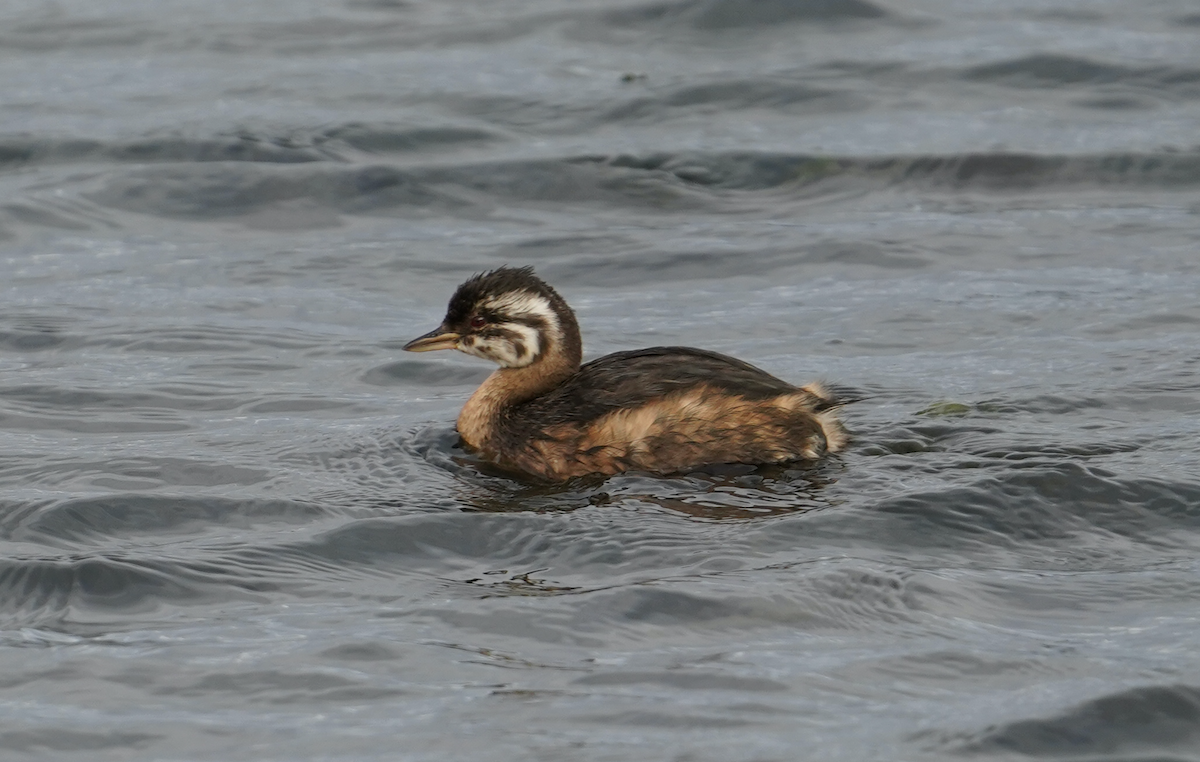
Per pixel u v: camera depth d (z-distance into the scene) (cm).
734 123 2452
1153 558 1162
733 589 1109
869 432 1422
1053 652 1021
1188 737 928
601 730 938
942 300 1867
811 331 1788
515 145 2369
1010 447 1366
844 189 2242
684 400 1345
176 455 1399
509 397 1430
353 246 2077
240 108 2495
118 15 3034
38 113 2486
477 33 2888
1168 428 1410
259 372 1662
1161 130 2380
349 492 1311
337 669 1015
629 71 2669
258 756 916
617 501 1280
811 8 2900
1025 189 2230
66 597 1116
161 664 1023
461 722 948
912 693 977
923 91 2561
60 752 920
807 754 909
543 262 2027
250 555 1181
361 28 2942
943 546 1185
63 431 1480
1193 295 1838
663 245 2067
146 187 2219
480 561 1181
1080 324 1764
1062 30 2845
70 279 1955
